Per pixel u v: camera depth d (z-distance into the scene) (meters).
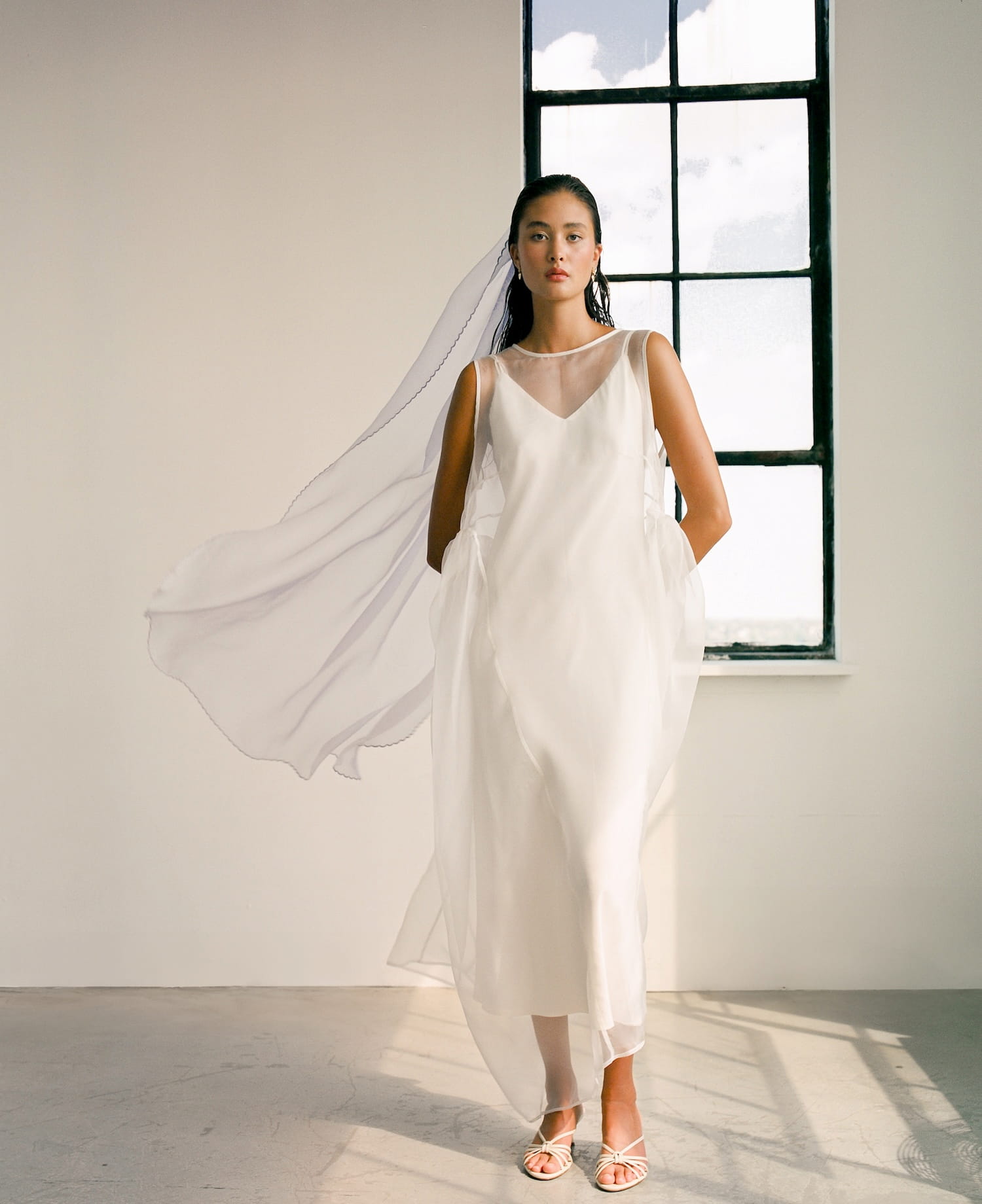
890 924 3.11
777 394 3.32
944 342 3.14
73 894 3.25
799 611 3.30
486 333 2.31
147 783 3.24
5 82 3.31
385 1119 2.21
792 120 3.34
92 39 3.30
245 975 3.21
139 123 3.29
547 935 1.93
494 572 2.01
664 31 3.37
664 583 2.04
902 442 3.14
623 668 1.93
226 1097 2.34
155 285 3.27
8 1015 2.96
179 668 2.43
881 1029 2.76
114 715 3.25
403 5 3.27
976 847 3.10
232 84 3.29
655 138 3.37
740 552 3.31
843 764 3.13
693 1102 2.28
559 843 1.92
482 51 3.26
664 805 3.15
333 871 3.20
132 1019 2.91
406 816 3.19
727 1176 1.93
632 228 3.37
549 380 2.09
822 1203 1.82
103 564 3.26
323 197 3.26
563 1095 1.97
